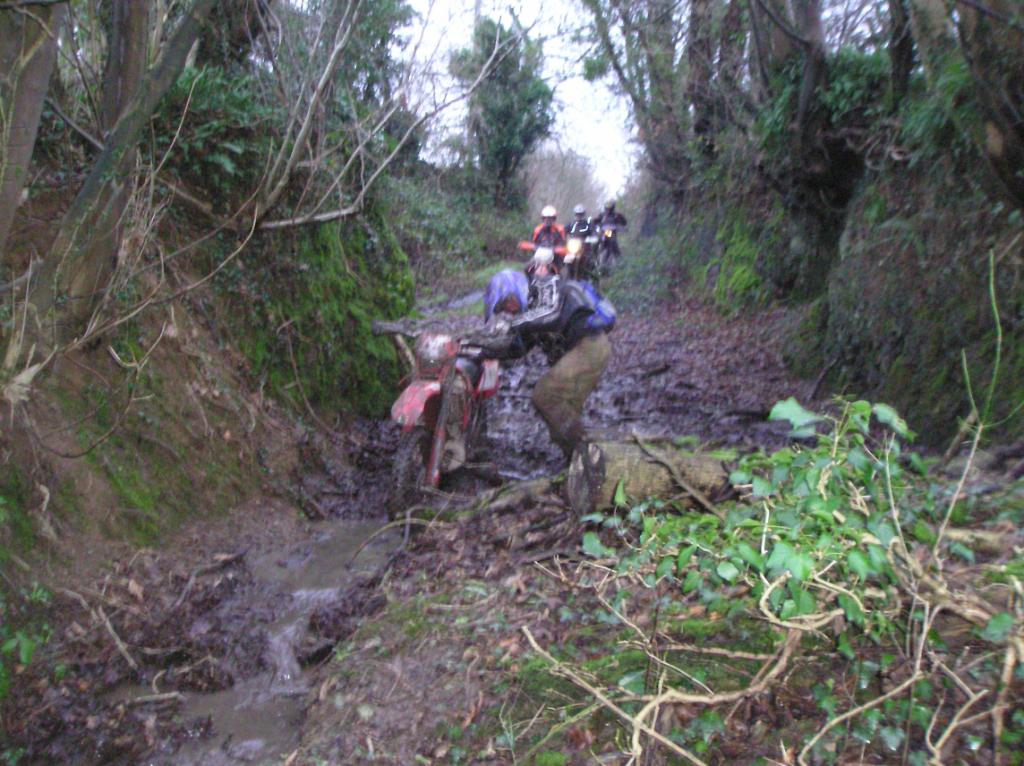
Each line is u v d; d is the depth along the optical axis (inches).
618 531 157.5
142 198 216.2
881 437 273.3
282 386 272.2
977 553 129.6
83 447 187.5
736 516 129.1
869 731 102.9
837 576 121.8
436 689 135.8
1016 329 240.7
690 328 564.1
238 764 129.9
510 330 217.5
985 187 256.8
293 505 235.9
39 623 155.2
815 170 423.5
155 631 163.9
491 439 314.7
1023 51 217.0
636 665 125.6
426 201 912.3
